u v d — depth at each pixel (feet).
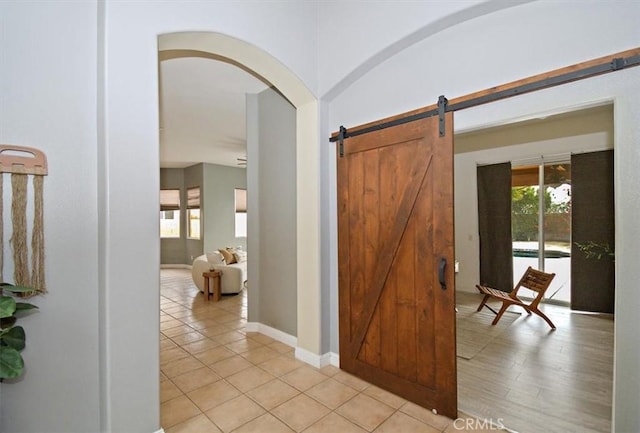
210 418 7.00
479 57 6.57
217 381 8.60
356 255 8.81
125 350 5.82
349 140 8.96
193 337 12.00
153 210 6.16
